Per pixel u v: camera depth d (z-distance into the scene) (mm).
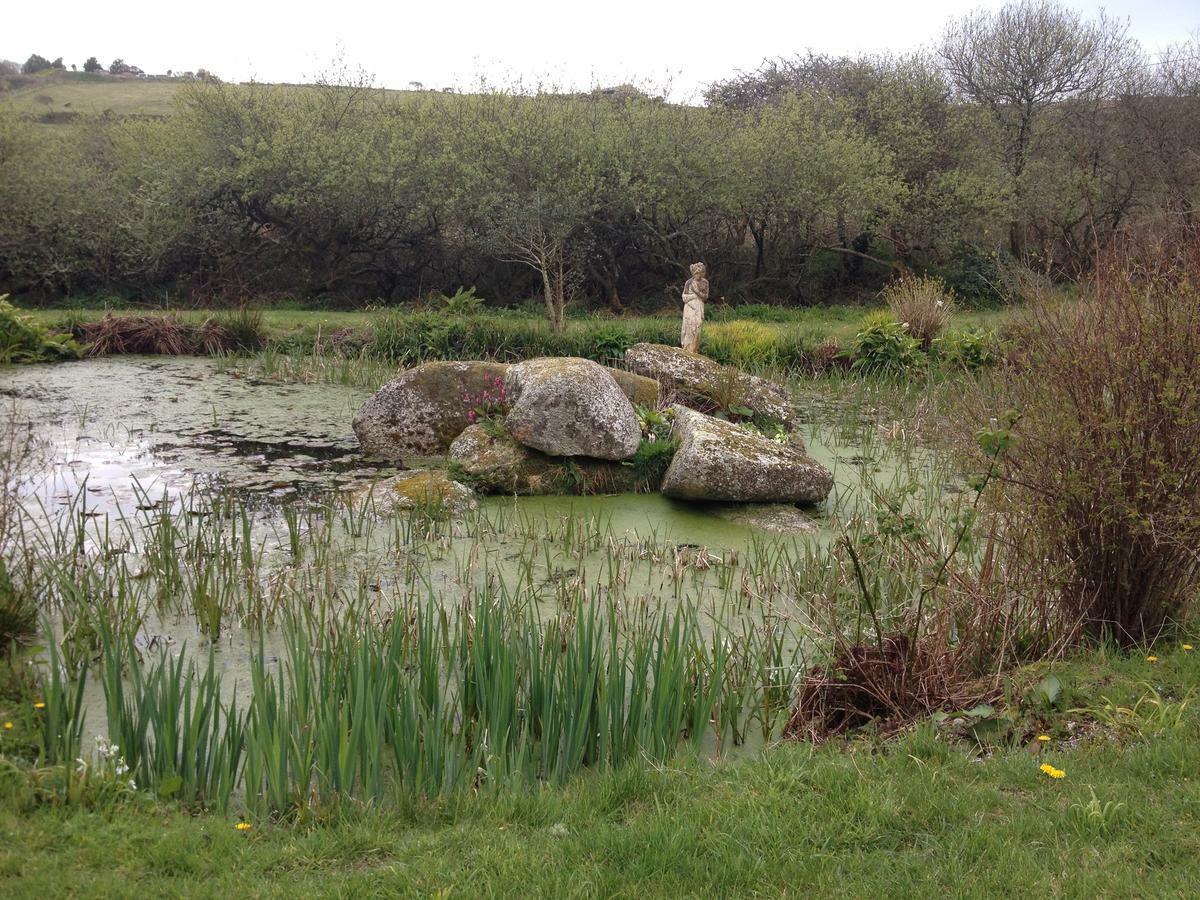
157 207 26188
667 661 5156
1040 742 5047
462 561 8352
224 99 27406
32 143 26125
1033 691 5410
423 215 27516
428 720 4668
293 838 4086
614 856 4023
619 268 29328
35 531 8352
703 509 10352
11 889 3547
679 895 3756
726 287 30125
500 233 26203
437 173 27391
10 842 3855
